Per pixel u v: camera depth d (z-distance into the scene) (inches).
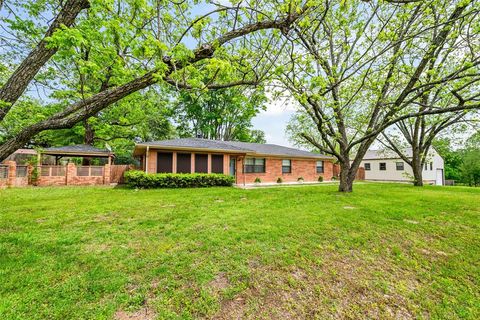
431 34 239.0
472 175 938.7
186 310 72.3
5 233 137.5
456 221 174.1
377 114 320.8
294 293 83.7
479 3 178.5
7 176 396.2
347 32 214.7
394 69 256.2
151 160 449.1
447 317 76.2
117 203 238.8
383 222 166.1
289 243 123.6
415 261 111.0
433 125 478.3
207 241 125.0
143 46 107.6
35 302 72.4
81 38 94.7
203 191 355.9
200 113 936.9
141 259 103.3
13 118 401.4
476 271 103.5
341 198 278.8
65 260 101.0
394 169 854.5
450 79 195.3
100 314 68.6
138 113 540.4
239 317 71.0
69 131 602.9
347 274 97.5
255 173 596.4
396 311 77.9
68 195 301.0
